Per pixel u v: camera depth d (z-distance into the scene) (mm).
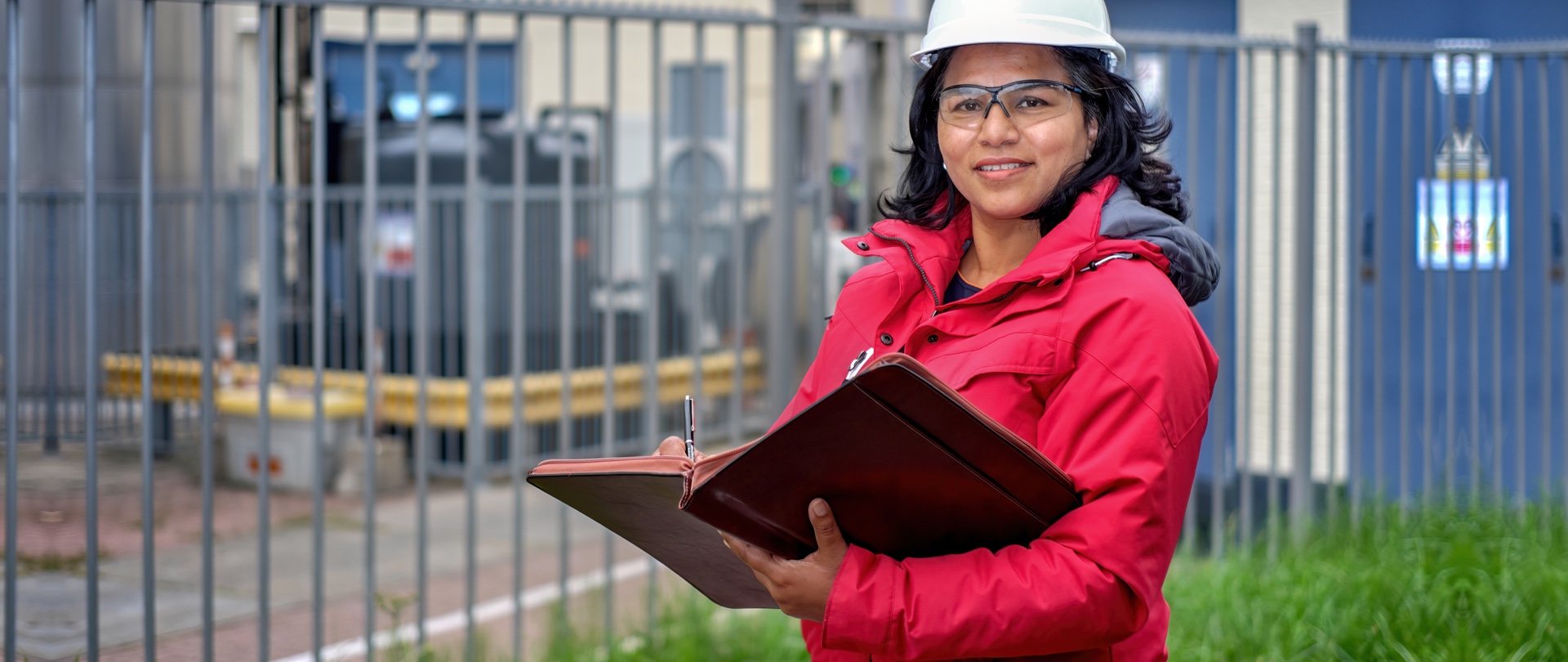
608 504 1770
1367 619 4098
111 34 8422
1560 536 4953
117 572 5547
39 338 8016
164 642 4633
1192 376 1570
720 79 11656
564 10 3893
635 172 11531
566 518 4195
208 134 3506
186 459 8086
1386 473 6297
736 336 4441
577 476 1679
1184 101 6480
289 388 7578
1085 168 1723
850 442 1442
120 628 4766
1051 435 1586
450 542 6281
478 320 4078
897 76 4469
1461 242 6094
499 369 7680
